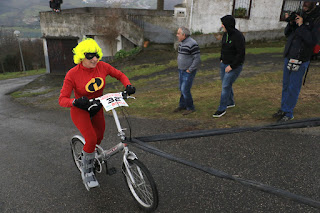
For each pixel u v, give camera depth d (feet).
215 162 10.53
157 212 8.02
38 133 17.35
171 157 6.95
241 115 15.24
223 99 15.19
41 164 12.16
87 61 7.47
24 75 101.30
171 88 27.37
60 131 17.31
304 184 8.73
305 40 11.32
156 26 55.98
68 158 12.59
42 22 57.00
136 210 8.19
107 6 58.23
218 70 34.37
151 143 12.73
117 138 14.38
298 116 13.78
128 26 54.24
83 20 55.26
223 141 12.21
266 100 17.58
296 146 11.17
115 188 9.52
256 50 44.50
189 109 17.28
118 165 11.20
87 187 8.96
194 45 14.93
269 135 12.31
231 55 13.96
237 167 10.05
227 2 50.60
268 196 8.32
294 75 12.32
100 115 9.05
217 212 7.81
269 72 28.32
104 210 8.34
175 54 51.16
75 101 7.25
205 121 15.15
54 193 9.53
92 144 8.44
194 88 25.12
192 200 8.43
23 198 9.36
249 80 24.82
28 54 147.95
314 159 10.13
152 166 10.68
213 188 8.96
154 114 18.15
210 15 52.06
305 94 17.85
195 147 11.94
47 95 37.58
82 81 7.87
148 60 48.75
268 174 9.44
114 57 55.16
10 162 12.75
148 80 35.32
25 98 36.91
